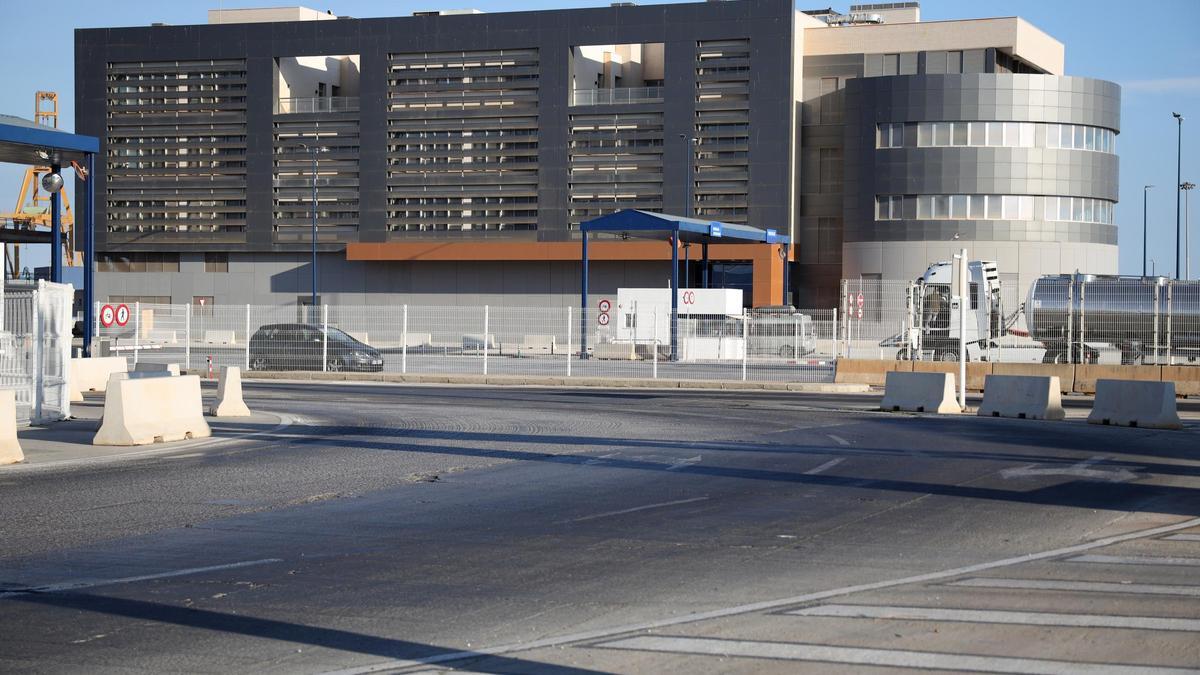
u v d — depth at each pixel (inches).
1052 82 2608.3
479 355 1788.9
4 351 828.6
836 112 2810.0
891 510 483.2
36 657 272.5
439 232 2800.2
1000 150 2583.7
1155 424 848.3
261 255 2935.5
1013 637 287.9
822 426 850.1
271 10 3080.7
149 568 371.2
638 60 2910.9
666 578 354.9
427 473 598.9
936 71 2775.6
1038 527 444.8
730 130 2647.6
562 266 2795.3
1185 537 425.1
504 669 262.4
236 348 1692.9
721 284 2741.1
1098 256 2674.7
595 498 516.1
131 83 2947.8
